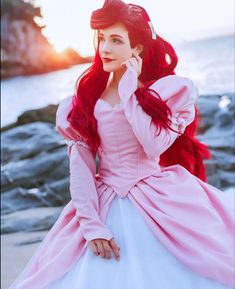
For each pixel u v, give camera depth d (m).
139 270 2.25
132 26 2.46
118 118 2.46
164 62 2.66
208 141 7.68
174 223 2.36
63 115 2.58
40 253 2.57
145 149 2.37
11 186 6.94
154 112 2.37
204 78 13.12
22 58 42.94
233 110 8.35
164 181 2.49
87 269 2.29
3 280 4.52
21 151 7.58
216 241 2.36
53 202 6.63
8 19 43.62
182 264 2.30
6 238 5.62
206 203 2.46
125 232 2.36
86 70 2.58
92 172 2.54
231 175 6.76
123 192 2.46
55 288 2.35
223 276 2.28
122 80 2.43
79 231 2.42
